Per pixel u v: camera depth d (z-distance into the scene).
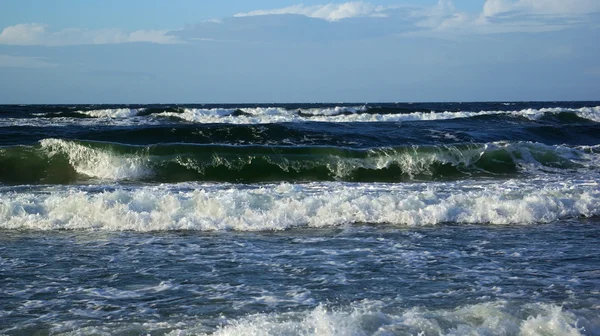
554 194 11.89
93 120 31.45
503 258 8.16
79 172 16.39
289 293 6.63
